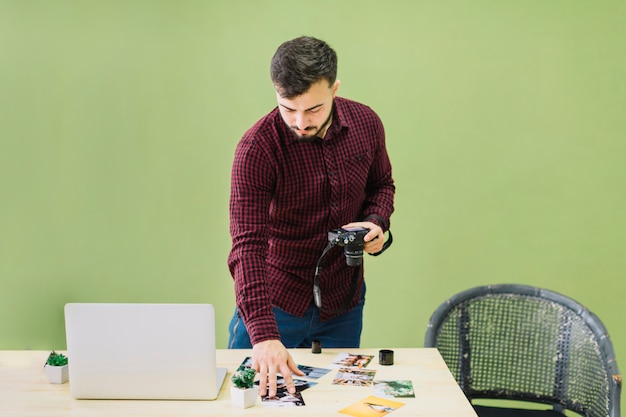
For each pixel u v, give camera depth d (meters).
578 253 2.93
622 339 2.94
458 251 2.96
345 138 2.08
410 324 2.99
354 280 2.13
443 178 2.93
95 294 3.00
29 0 2.89
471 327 2.37
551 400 2.30
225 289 3.00
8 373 1.90
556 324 2.30
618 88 2.87
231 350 2.06
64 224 2.97
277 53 1.78
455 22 2.88
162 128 2.94
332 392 1.75
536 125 2.90
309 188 2.06
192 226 2.97
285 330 2.20
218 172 2.95
